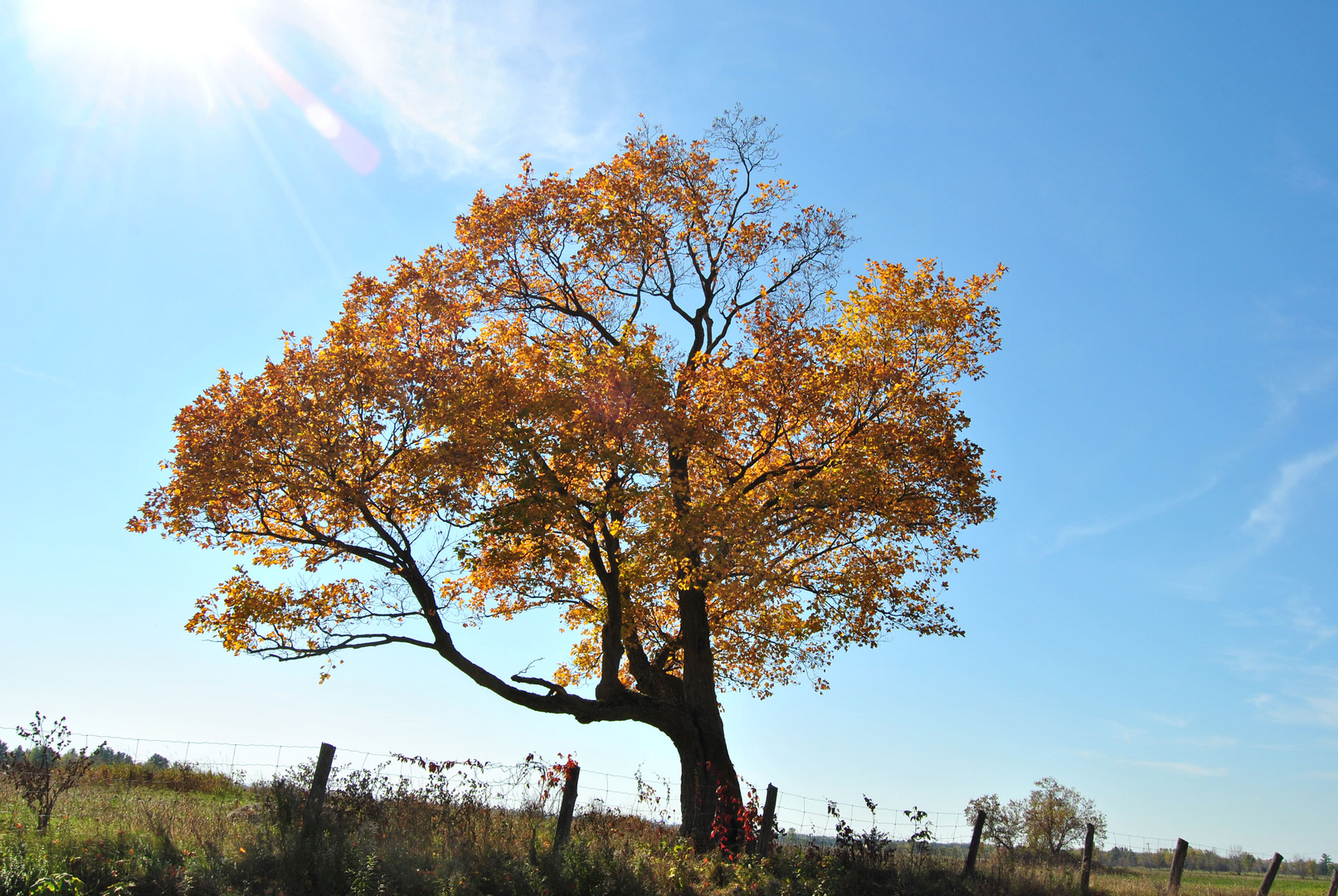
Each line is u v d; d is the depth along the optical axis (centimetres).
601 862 1173
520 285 2059
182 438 1545
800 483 1750
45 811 1131
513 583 1983
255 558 1712
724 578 1652
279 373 1616
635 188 2109
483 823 1221
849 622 1780
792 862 1372
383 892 993
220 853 1046
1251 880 2948
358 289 1747
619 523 1764
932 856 1512
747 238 2173
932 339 1789
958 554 1864
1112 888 1769
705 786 1722
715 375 1817
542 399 1659
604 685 1744
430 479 1600
